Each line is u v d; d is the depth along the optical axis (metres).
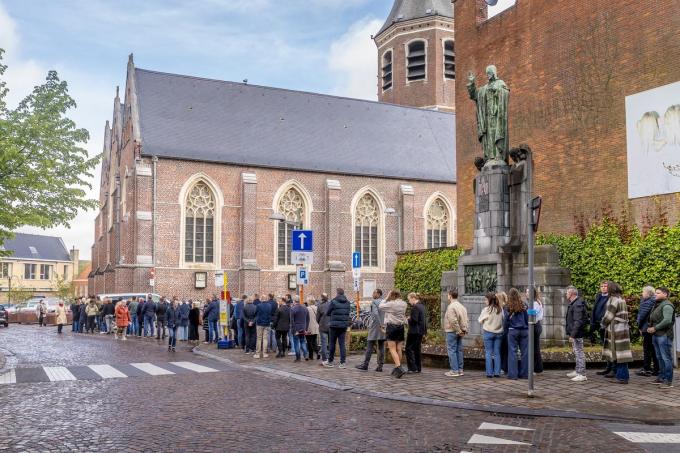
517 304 13.25
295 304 17.59
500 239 16.69
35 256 92.31
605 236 19.98
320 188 45.97
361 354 20.12
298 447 7.79
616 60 21.45
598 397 10.98
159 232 40.66
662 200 19.73
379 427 8.88
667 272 17.92
